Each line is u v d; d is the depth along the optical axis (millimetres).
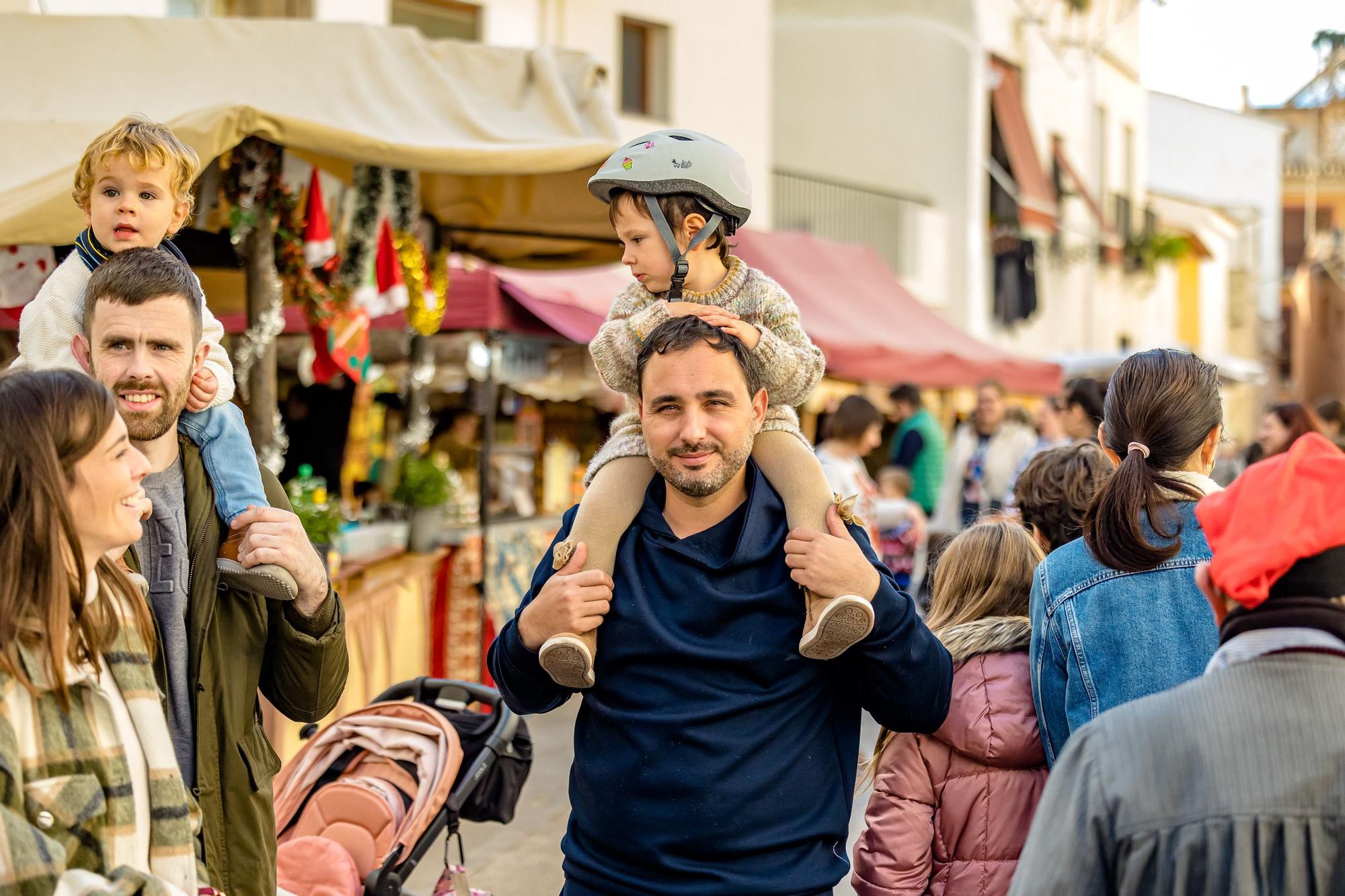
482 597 8125
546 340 9570
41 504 1791
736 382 2242
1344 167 41812
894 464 10594
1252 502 1763
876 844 2689
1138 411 2568
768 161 15484
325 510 5555
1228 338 34344
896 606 2246
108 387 2094
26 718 1783
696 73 14570
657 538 2342
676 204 2400
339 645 2438
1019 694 2678
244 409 5359
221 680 2326
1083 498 3104
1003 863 2652
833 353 11438
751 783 2191
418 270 6543
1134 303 26297
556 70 5250
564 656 2209
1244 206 35250
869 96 20406
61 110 4445
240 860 2342
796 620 2270
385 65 4965
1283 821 1664
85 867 1785
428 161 4574
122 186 2527
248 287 5117
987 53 20203
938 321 14508
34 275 4422
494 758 3518
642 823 2213
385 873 3219
